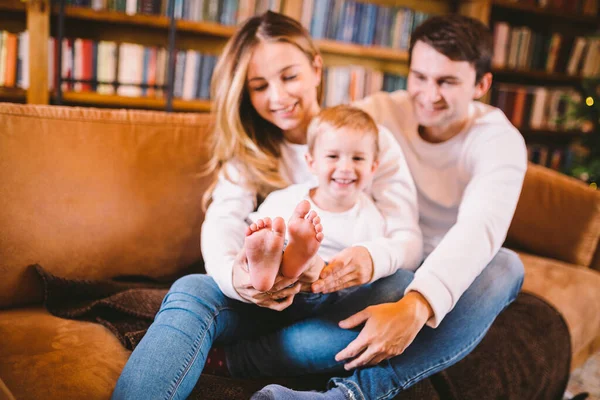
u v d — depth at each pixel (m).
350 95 2.81
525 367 1.24
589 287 1.59
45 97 2.19
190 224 1.38
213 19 2.47
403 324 0.92
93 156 1.25
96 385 0.90
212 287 1.00
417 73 1.25
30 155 1.18
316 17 2.64
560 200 1.77
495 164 1.20
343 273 0.95
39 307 1.21
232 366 1.01
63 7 2.00
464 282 1.01
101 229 1.25
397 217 1.14
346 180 1.06
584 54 3.47
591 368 1.80
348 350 0.92
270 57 1.19
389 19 2.83
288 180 1.30
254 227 0.83
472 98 1.30
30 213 1.17
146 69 2.39
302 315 1.04
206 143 1.41
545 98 3.39
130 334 1.02
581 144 2.94
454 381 1.11
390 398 0.96
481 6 3.07
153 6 2.36
